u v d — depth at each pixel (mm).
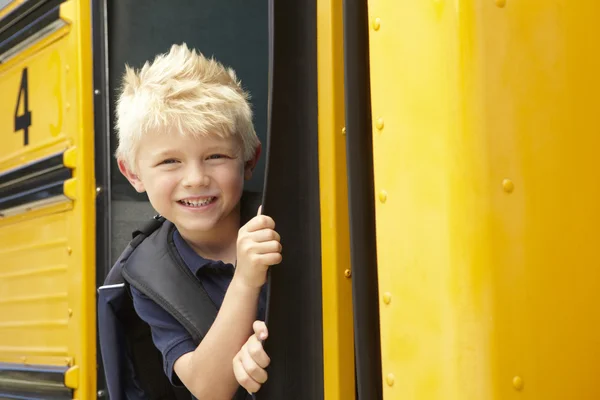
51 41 2270
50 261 2250
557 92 1094
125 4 2199
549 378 1042
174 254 1641
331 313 1266
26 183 2363
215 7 2295
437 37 1074
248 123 1664
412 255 1104
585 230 1094
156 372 1885
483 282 1021
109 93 2156
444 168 1057
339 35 1300
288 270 1321
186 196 1571
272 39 1303
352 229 1229
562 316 1060
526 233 1049
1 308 2547
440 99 1065
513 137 1053
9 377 2416
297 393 1309
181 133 1555
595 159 1116
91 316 2074
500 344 1018
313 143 1326
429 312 1074
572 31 1115
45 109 2293
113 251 2119
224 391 1432
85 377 2059
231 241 1701
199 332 1536
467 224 1032
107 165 2123
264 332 1296
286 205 1324
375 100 1186
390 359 1143
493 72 1050
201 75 1629
